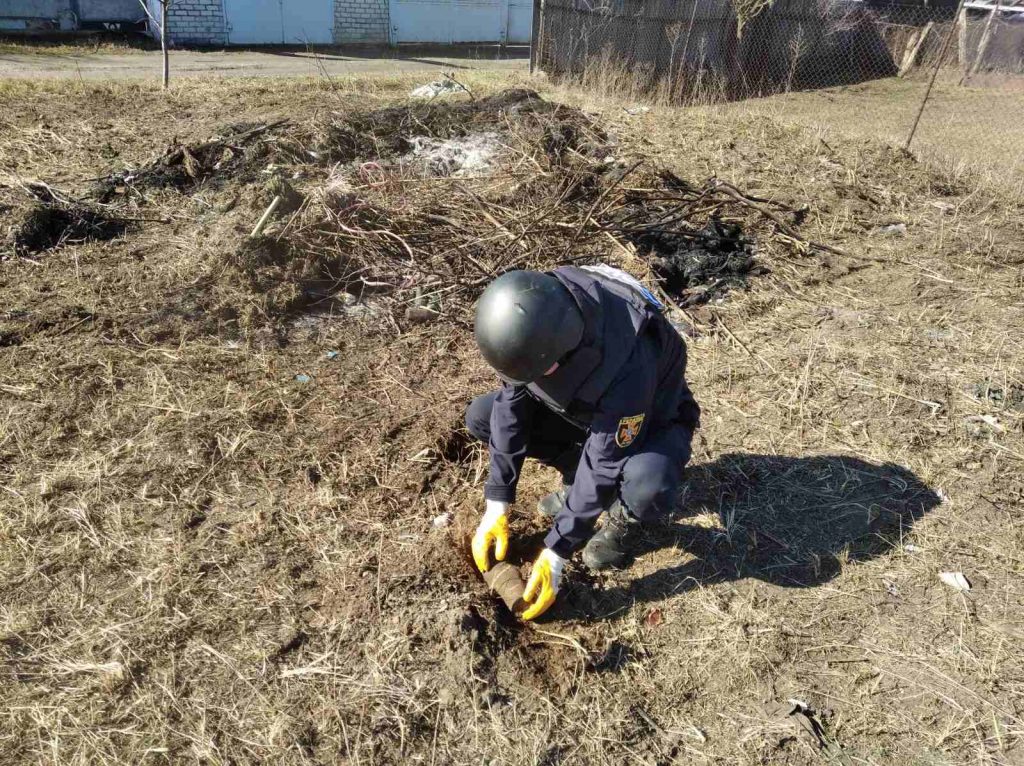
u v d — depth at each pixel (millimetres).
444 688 2275
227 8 19125
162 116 8625
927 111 13039
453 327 4281
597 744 2182
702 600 2631
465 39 23391
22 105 8852
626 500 2377
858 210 6051
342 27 21016
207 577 2588
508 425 2428
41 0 18219
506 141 6801
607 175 6152
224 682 2260
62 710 2143
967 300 4660
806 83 16234
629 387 2139
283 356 3900
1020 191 6742
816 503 3049
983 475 3193
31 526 2730
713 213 5648
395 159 6621
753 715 2281
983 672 2404
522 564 2750
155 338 3920
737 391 3723
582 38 13938
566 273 2244
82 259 4758
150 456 3098
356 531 2807
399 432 3365
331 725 2164
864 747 2201
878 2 17062
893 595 2662
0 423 3205
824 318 4441
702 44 13109
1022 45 16812
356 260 4742
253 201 5176
